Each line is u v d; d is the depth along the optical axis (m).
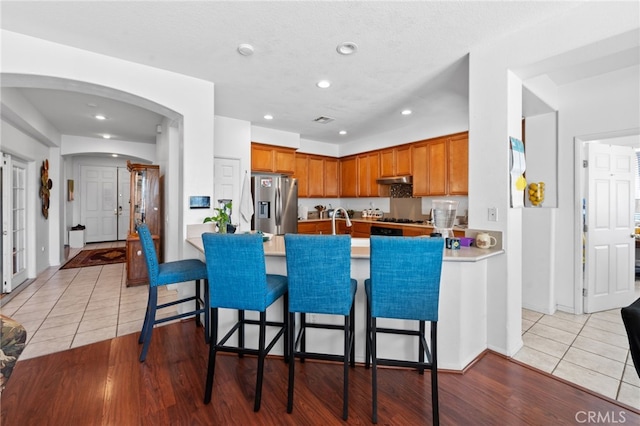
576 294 3.19
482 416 1.69
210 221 3.09
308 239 1.76
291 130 5.17
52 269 5.20
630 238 3.46
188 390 1.92
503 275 2.31
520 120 2.46
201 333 2.75
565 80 3.07
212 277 1.86
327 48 2.45
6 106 3.09
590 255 3.23
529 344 2.52
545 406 1.77
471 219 2.51
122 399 1.82
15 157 4.11
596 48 1.93
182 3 1.91
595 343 2.54
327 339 2.29
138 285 4.27
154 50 2.48
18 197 4.26
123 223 8.66
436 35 2.26
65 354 2.34
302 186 5.79
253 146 4.87
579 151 3.14
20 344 1.30
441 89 3.30
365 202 6.27
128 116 4.30
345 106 3.90
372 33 2.24
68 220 7.44
